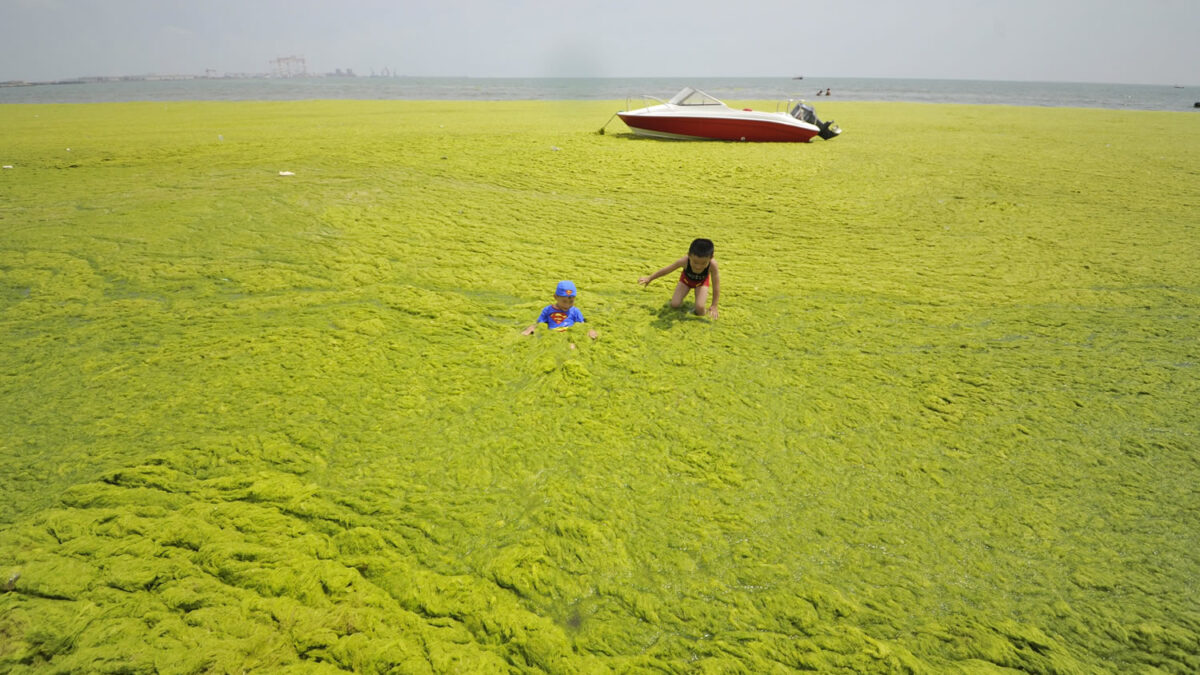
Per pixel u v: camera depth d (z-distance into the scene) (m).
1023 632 2.03
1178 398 3.43
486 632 2.03
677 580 2.25
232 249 5.76
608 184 8.68
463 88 71.25
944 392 3.51
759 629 2.05
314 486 2.68
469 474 2.79
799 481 2.77
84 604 2.08
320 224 6.49
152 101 33.22
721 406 3.36
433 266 5.46
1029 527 2.49
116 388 3.49
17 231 6.12
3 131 14.37
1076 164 10.30
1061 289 5.02
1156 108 37.34
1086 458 2.92
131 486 2.66
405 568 2.26
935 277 5.32
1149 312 4.58
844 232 6.72
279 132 13.73
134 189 7.73
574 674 1.90
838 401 3.42
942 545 2.40
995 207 7.59
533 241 6.23
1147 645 1.99
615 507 2.60
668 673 1.91
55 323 4.31
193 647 1.94
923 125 17.36
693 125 12.79
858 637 2.01
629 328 4.29
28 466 2.82
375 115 19.81
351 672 1.89
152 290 4.88
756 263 5.68
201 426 3.14
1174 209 7.43
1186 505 2.61
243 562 2.27
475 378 3.62
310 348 3.97
